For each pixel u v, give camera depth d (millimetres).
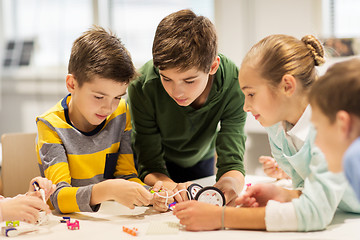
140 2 3680
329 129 830
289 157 1169
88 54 1272
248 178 1611
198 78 1267
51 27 3793
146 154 1578
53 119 1348
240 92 1542
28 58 3836
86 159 1380
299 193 1131
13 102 3820
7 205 1074
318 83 854
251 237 956
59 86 3709
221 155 1539
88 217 1175
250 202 1089
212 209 1036
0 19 3881
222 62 1506
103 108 1296
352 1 3164
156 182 1385
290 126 1195
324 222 997
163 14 3658
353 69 810
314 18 3174
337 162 836
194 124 1562
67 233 1024
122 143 1488
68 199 1198
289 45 1144
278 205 1009
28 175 1772
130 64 1311
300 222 986
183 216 1034
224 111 1562
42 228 1069
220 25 3432
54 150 1313
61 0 3760
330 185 1007
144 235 997
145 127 1562
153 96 1496
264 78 1119
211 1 3510
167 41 1251
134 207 1264
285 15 3242
